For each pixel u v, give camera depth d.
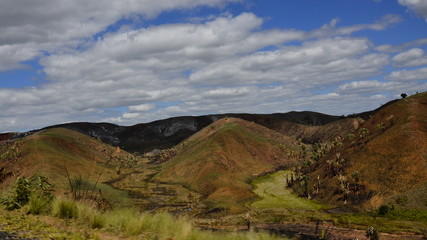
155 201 120.31
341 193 113.75
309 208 107.00
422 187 94.69
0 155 166.00
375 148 123.44
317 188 125.38
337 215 92.38
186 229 10.09
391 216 87.94
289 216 91.88
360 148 132.88
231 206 109.00
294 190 137.12
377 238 61.03
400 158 110.12
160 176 181.12
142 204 111.44
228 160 186.88
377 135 133.62
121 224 10.23
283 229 68.25
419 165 103.19
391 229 73.50
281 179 167.25
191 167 178.88
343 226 75.88
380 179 107.69
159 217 10.95
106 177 167.12
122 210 11.36
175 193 141.00
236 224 79.25
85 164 160.75
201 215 98.19
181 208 108.81
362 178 113.12
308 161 161.38
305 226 75.62
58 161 145.12
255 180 169.75
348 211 98.75
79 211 11.08
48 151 154.62
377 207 93.88
